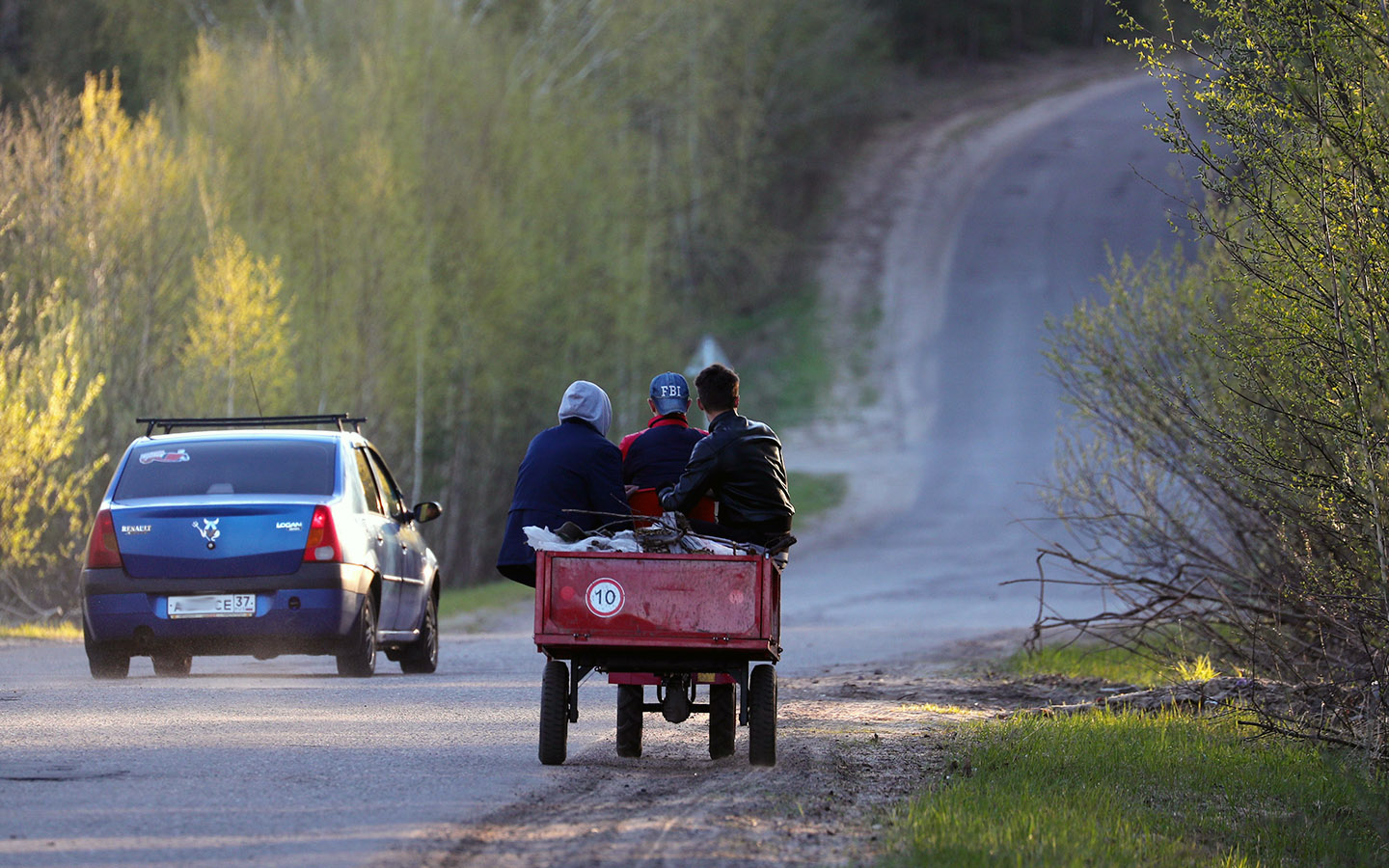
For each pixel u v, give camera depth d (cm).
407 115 16512
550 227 18575
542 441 3506
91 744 3250
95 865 2202
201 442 5078
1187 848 2762
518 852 2373
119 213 11369
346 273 14150
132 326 11512
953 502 18725
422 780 2942
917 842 2483
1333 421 3556
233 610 4681
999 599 11731
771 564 3122
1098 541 5741
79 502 10394
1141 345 5347
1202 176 3553
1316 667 4850
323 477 5016
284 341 11656
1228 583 5391
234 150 14725
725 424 3344
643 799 2855
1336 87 3284
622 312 19525
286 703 4078
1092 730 3959
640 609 3103
